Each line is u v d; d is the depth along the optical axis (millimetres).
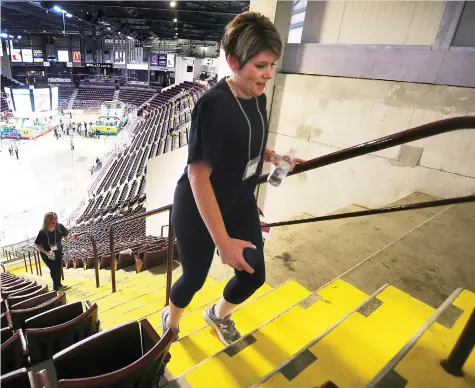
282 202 3938
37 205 11328
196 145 829
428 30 2686
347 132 3141
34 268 6445
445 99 2529
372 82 2898
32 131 19891
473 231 2318
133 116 28562
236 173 946
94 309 1459
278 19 3332
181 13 18297
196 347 1389
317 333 1384
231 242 796
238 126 857
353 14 3180
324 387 1041
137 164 14492
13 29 29359
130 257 4254
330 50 3148
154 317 1920
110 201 11242
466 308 1324
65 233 3570
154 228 6977
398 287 1691
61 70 36844
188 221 1032
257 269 1158
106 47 35500
